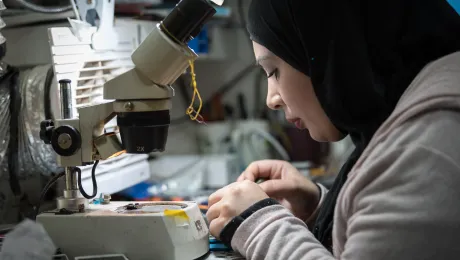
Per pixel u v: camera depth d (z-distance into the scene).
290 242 0.81
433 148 0.72
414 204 0.71
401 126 0.76
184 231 0.87
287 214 0.87
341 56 0.86
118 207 0.95
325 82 0.88
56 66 1.06
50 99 1.12
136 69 0.86
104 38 1.18
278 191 1.18
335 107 0.88
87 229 0.87
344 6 0.86
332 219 1.00
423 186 0.71
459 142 0.72
